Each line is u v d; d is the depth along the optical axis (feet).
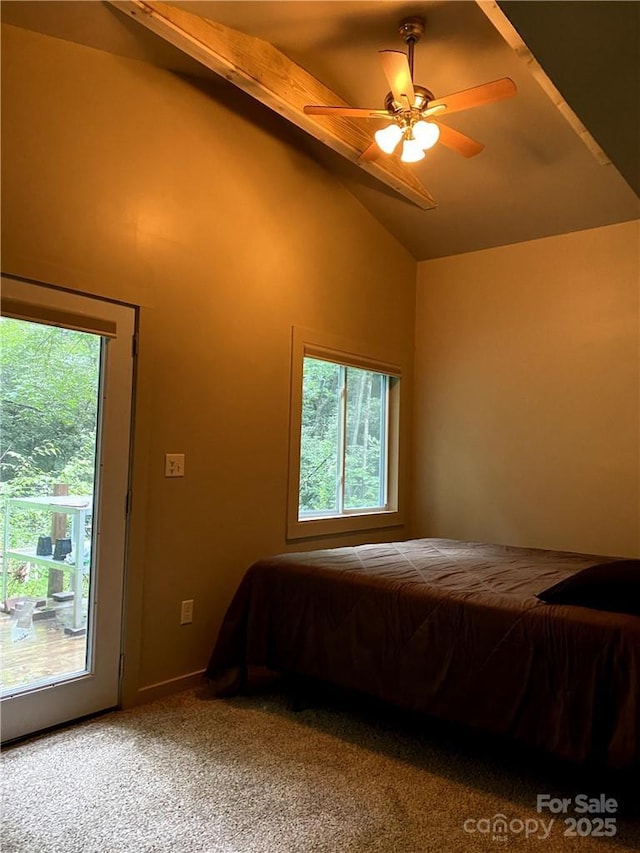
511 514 14.80
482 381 15.39
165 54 9.77
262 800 7.04
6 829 6.41
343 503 14.58
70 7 8.13
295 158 12.91
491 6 7.04
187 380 10.59
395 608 8.43
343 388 14.62
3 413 8.28
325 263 13.69
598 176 12.48
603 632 6.75
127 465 9.66
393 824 6.64
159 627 10.09
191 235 10.72
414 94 8.78
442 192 13.88
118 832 6.40
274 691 10.42
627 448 13.26
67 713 8.84
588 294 13.87
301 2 8.61
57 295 8.74
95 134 9.25
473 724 7.52
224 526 11.22
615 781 7.32
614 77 7.47
